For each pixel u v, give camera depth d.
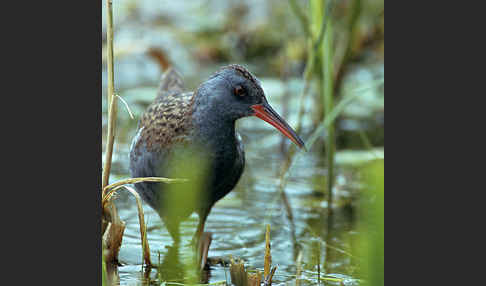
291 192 11.24
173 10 17.88
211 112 8.18
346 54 13.27
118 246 8.31
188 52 16.72
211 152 8.29
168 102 8.82
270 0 17.48
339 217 10.33
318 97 13.76
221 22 17.52
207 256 8.81
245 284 7.71
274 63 16.69
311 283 8.08
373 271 4.18
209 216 10.31
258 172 12.06
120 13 17.11
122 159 12.25
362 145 13.16
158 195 8.74
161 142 8.46
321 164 12.49
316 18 10.73
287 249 9.24
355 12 12.68
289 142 13.20
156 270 8.32
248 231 9.83
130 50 15.01
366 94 14.99
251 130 14.25
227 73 8.23
